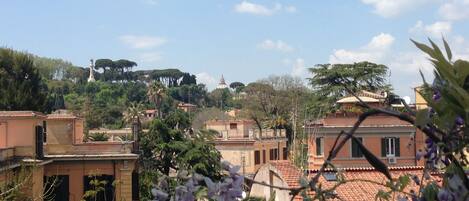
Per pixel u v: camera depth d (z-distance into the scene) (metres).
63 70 156.62
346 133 2.56
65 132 32.91
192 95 159.25
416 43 2.31
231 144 57.00
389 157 34.78
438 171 2.66
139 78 176.88
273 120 67.62
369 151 2.50
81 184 29.78
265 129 66.00
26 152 26.81
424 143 2.67
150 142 34.44
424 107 2.51
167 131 34.62
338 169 3.07
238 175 2.82
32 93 49.88
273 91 76.38
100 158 30.02
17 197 19.31
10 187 20.48
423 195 2.59
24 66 49.69
